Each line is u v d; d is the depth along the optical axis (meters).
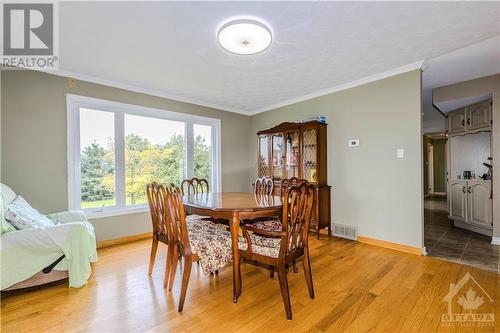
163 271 2.39
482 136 3.92
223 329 1.53
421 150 2.80
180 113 4.08
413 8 1.81
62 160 2.94
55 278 2.04
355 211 3.39
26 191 2.71
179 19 1.91
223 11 1.82
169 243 2.04
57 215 2.62
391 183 3.05
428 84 3.64
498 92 3.24
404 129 2.93
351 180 3.44
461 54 2.65
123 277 2.25
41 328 1.54
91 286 2.08
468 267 2.44
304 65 2.81
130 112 3.56
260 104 4.54
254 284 2.13
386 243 3.09
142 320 1.62
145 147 3.74
